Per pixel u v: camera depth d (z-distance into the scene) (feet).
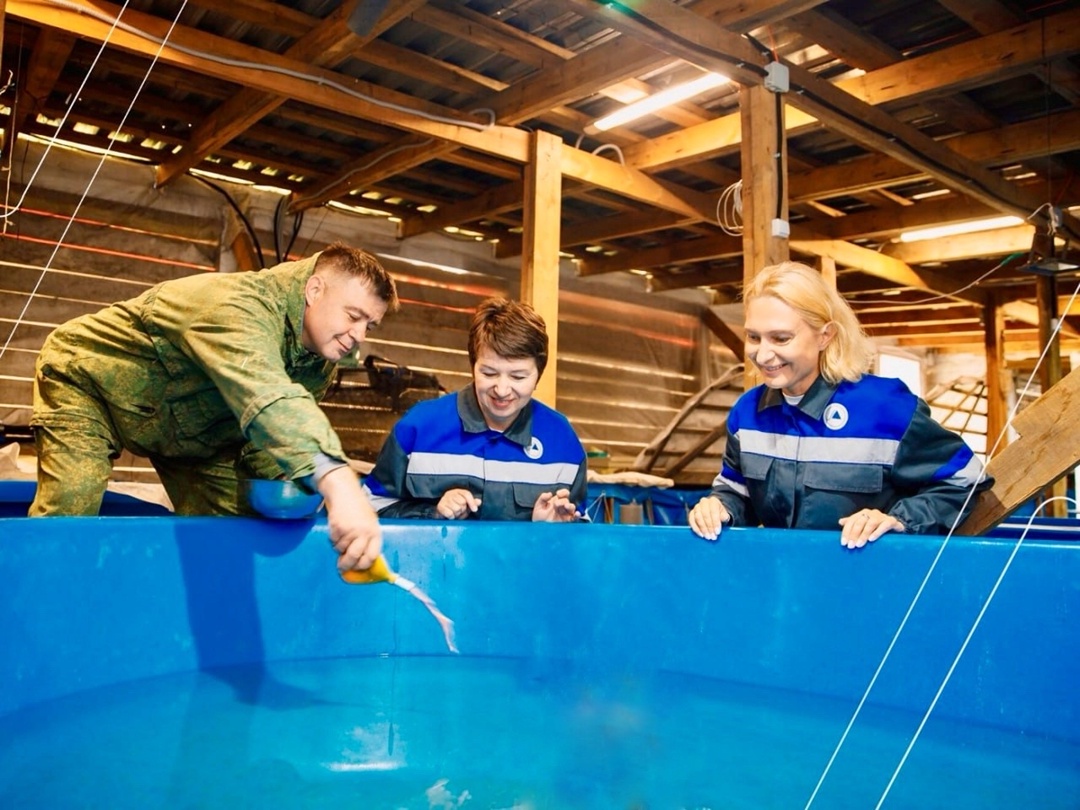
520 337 5.51
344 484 3.69
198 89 14.76
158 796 2.88
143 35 11.02
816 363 5.13
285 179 19.47
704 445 26.68
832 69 13.73
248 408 3.91
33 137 17.11
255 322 4.48
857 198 19.58
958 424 38.42
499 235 23.22
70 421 5.33
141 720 3.74
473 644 5.32
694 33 10.58
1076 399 4.64
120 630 4.23
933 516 4.74
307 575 4.98
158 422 5.46
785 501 5.35
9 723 3.61
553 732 3.78
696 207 17.95
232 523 4.71
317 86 12.92
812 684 4.61
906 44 12.79
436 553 5.30
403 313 22.08
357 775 3.15
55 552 3.94
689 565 5.10
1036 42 11.43
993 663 4.04
